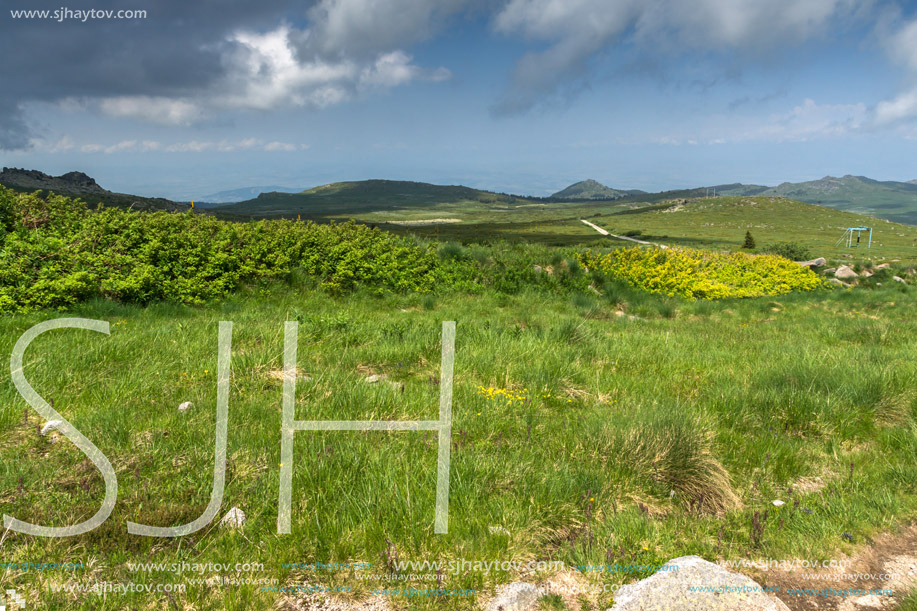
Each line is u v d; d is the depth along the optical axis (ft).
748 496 13.93
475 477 12.78
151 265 34.78
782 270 88.74
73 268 30.78
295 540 10.28
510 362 23.79
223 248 40.01
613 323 44.88
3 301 26.45
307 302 39.06
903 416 19.47
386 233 60.90
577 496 12.69
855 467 15.75
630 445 14.97
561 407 19.69
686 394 22.34
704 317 55.67
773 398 20.31
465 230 470.80
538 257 64.64
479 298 49.70
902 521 12.70
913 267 108.06
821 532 12.05
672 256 79.25
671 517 12.60
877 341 38.06
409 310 42.39
